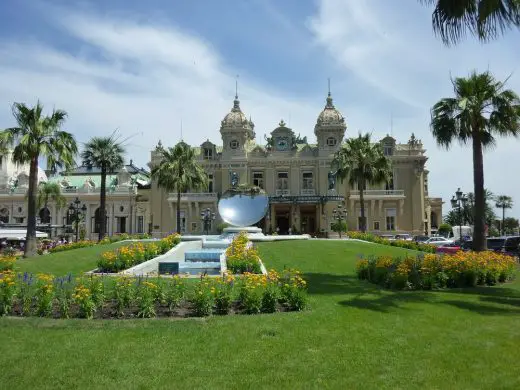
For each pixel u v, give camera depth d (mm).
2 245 50969
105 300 12828
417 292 15719
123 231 73125
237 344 9062
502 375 7523
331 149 67125
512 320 11375
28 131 32562
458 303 13617
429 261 17766
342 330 10086
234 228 40312
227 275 13461
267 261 24797
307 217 69562
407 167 68625
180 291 12492
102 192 48344
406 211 67812
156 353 8555
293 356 8422
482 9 14227
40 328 10203
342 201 65812
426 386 7098
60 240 58344
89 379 7418
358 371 7719
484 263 18531
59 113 33781
